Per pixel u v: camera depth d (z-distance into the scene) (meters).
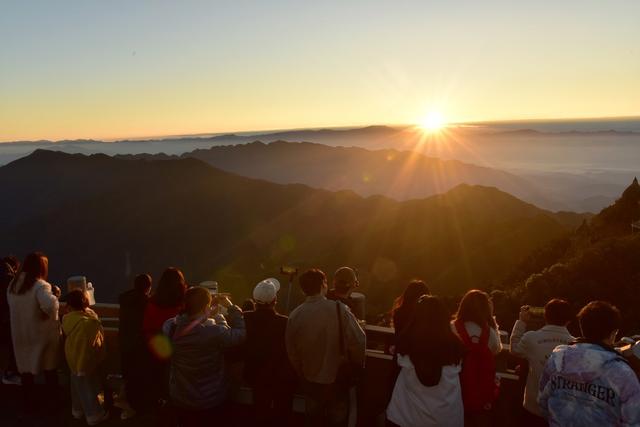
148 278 6.03
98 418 5.86
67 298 5.84
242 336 4.99
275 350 5.17
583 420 3.38
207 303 4.85
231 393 5.83
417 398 4.22
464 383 4.46
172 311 5.41
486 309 4.64
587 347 3.49
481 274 70.81
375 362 5.88
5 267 6.68
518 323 5.41
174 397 4.94
